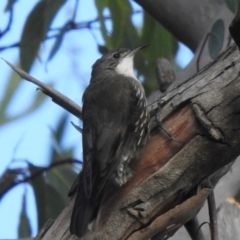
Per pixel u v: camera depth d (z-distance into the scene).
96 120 8.41
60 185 11.97
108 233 7.72
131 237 7.71
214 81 7.79
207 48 11.39
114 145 8.16
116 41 13.48
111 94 8.73
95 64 10.93
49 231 7.99
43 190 11.90
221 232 9.61
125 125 8.37
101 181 7.84
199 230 8.35
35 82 8.88
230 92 7.68
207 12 11.91
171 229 7.78
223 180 9.99
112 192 7.84
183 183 7.81
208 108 7.71
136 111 8.50
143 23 13.64
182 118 7.86
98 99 8.68
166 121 7.95
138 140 8.02
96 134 8.28
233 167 10.05
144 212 7.72
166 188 7.77
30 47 12.61
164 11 12.04
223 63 7.84
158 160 7.84
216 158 7.77
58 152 12.88
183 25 12.01
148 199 7.77
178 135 7.84
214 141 7.70
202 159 7.75
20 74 8.82
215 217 8.35
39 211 11.88
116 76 9.61
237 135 7.68
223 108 7.68
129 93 8.80
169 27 12.17
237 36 7.35
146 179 7.80
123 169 7.88
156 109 8.17
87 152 8.17
